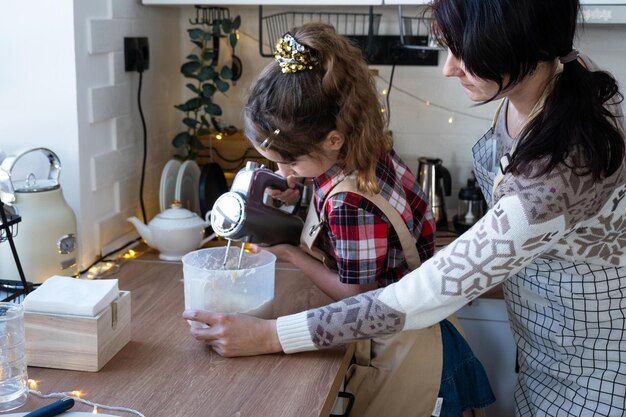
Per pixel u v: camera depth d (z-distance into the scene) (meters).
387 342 1.56
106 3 1.93
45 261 1.65
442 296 1.19
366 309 1.26
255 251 1.59
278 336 1.34
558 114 1.10
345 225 1.41
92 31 1.84
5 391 1.14
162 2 2.08
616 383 1.33
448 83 2.37
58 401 1.11
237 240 1.49
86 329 1.27
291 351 1.34
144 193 2.23
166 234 1.91
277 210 1.54
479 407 1.67
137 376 1.27
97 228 1.94
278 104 1.34
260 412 1.16
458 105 2.38
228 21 2.29
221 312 1.41
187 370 1.30
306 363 1.33
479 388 1.67
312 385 1.25
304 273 1.69
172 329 1.48
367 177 1.41
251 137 1.41
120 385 1.23
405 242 1.47
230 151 2.42
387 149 1.51
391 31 2.35
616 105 1.22
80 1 1.80
